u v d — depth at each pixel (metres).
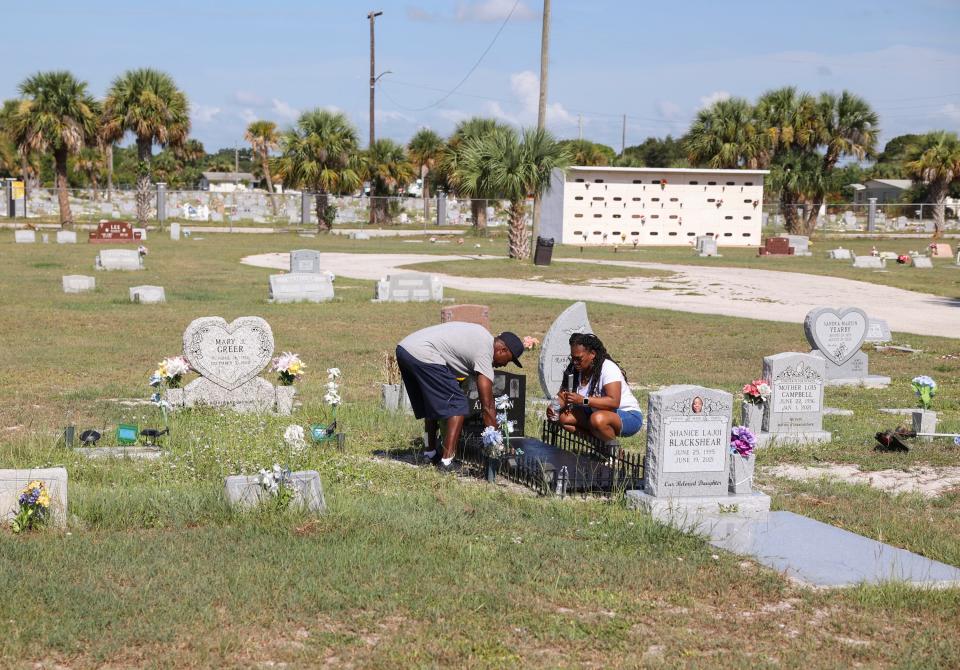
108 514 6.84
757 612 5.50
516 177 39.72
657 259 45.03
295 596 5.32
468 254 46.16
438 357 8.60
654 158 128.75
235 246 50.50
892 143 129.88
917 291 31.88
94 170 99.56
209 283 31.28
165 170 113.69
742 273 37.25
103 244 49.38
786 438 10.70
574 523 7.11
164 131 58.16
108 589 5.37
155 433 9.40
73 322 20.94
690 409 7.57
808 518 7.47
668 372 15.89
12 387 13.00
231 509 6.98
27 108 56.03
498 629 5.04
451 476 8.56
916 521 7.51
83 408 11.48
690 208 62.72
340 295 28.47
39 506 6.57
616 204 61.91
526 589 5.63
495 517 7.18
